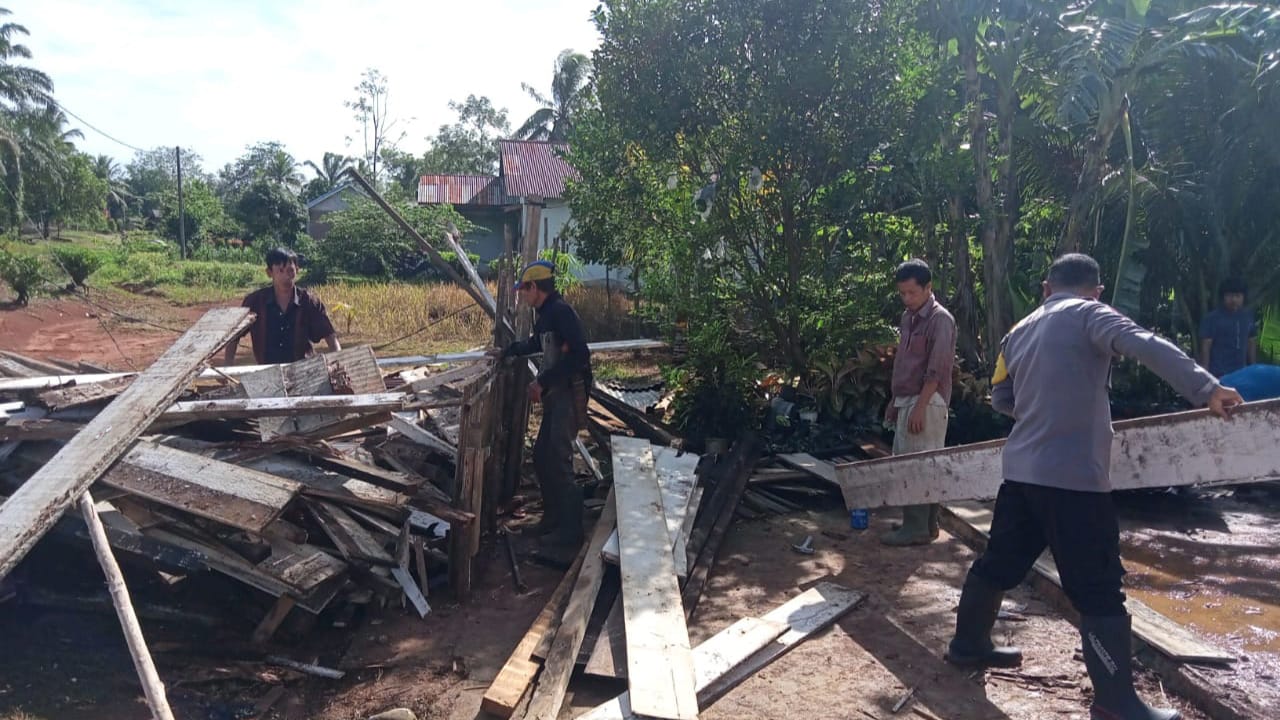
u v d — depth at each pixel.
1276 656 3.95
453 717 3.71
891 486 5.38
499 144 34.25
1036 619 4.49
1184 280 9.75
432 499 5.19
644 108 8.35
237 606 4.39
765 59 8.05
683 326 8.92
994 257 9.14
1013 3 8.27
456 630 4.55
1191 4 9.08
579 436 8.51
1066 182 10.22
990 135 10.07
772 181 8.38
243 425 5.66
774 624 4.36
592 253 11.22
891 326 8.86
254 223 46.94
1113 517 3.45
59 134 45.75
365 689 3.98
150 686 2.84
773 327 8.65
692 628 4.54
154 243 41.84
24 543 2.75
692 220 8.52
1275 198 8.77
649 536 5.11
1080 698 3.71
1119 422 3.87
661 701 3.56
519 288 6.03
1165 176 9.22
